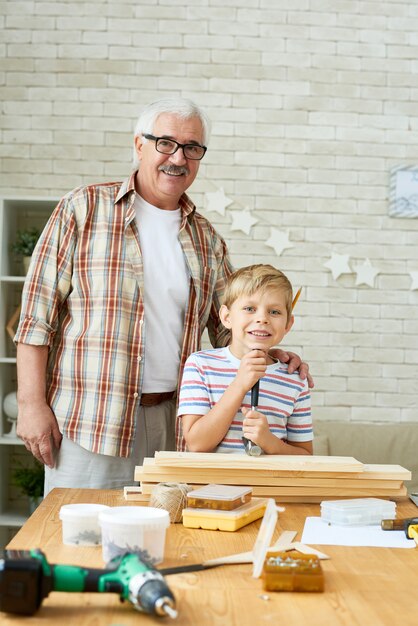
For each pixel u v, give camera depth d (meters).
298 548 1.26
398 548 1.30
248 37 4.22
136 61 4.18
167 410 2.36
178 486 1.50
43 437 2.22
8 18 4.15
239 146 4.20
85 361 2.26
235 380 1.82
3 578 0.94
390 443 3.87
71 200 2.33
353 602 1.03
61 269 2.30
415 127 4.26
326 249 4.20
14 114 4.14
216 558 1.22
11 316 3.99
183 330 2.40
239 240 4.18
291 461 1.63
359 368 4.18
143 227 2.37
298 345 4.18
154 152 2.29
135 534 1.15
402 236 4.23
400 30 4.28
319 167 4.22
